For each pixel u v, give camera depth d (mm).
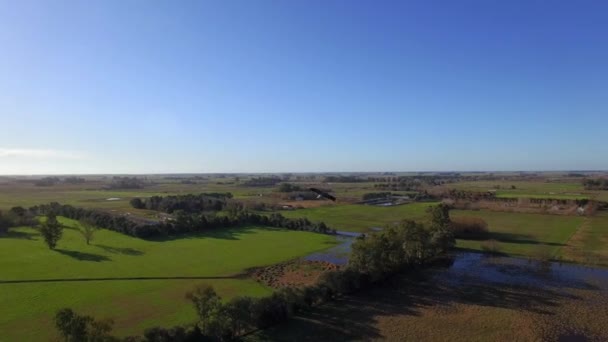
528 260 76438
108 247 84438
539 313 49156
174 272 65750
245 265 71250
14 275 62219
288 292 48344
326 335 42500
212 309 40375
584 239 94625
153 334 37156
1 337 40219
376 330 43875
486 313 49000
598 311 49969
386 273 62656
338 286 54312
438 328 44531
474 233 99000
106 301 51406
